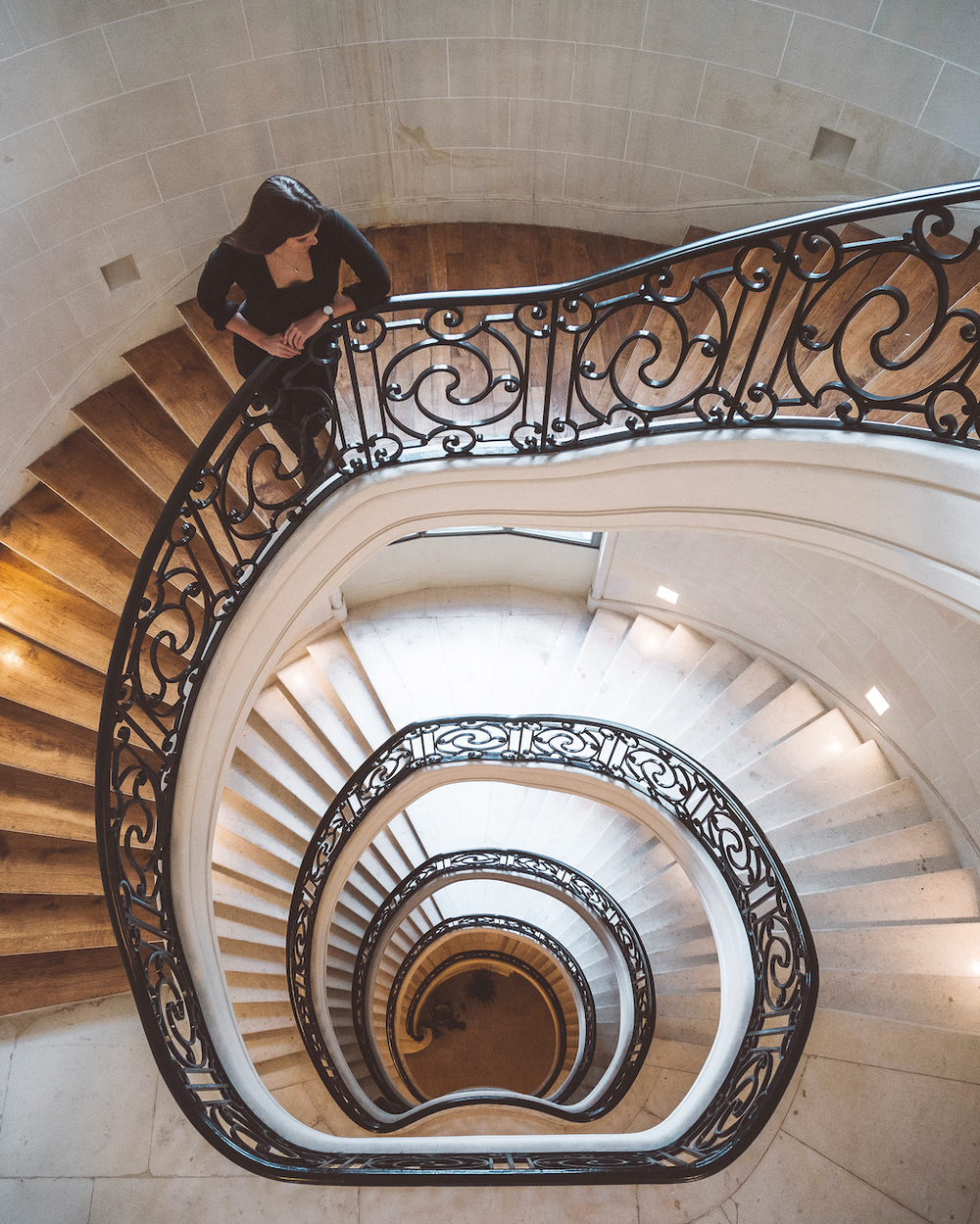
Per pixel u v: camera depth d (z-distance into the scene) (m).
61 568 4.86
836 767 7.11
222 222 4.90
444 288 5.20
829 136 4.38
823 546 3.67
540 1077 14.55
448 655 9.04
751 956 5.79
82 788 4.89
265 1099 4.55
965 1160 4.31
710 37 4.28
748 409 3.87
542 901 11.91
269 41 4.34
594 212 5.40
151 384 4.93
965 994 5.18
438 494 4.16
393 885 9.67
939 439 2.85
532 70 4.71
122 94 4.13
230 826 7.28
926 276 3.71
